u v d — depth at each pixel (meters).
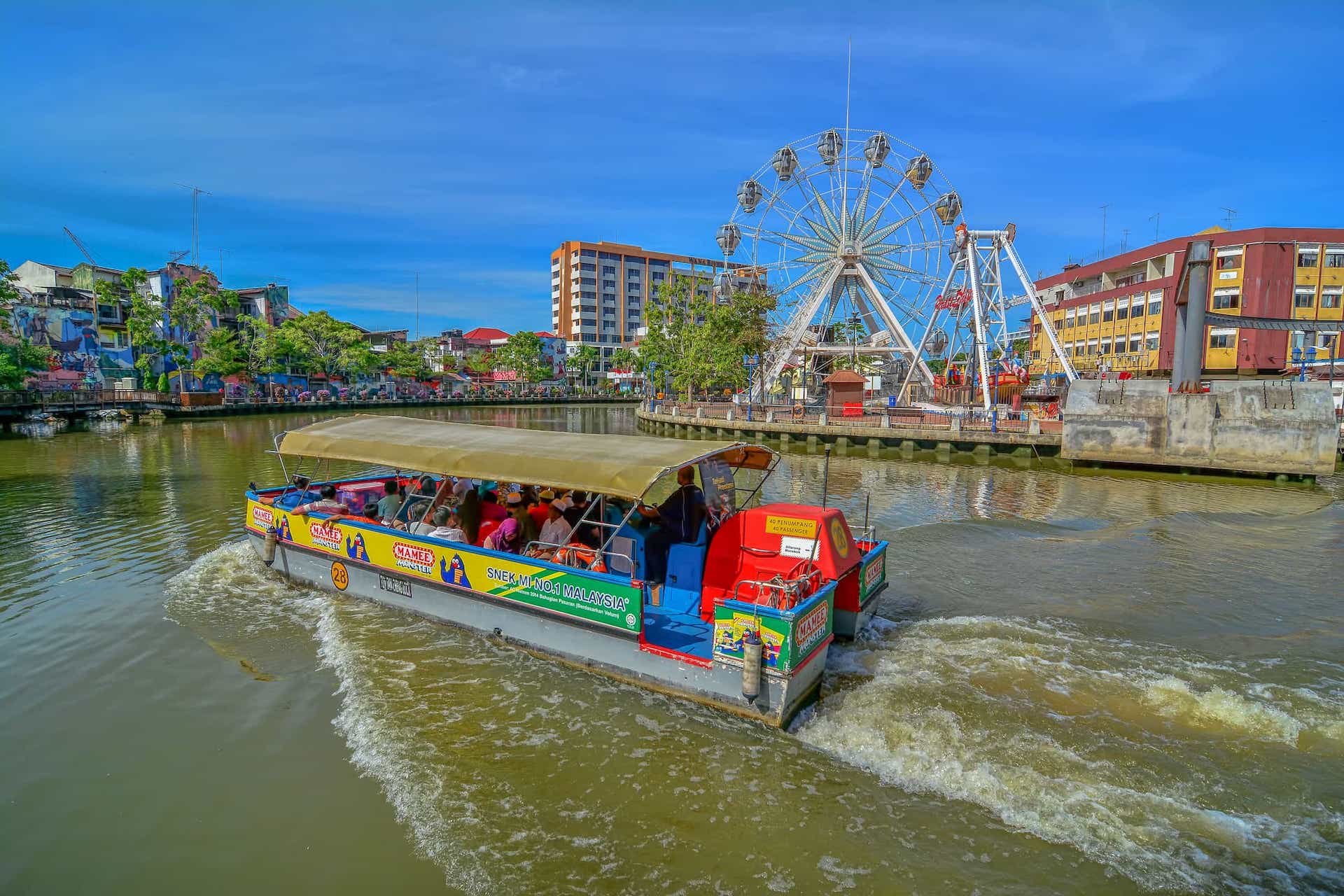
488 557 7.65
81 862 4.57
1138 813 4.89
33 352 44.38
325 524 9.45
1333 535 13.91
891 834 4.75
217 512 15.23
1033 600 9.75
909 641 8.01
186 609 9.02
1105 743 5.79
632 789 5.26
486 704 6.50
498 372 100.06
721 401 56.34
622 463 7.04
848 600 7.80
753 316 51.09
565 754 5.71
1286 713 6.27
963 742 5.79
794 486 20.91
